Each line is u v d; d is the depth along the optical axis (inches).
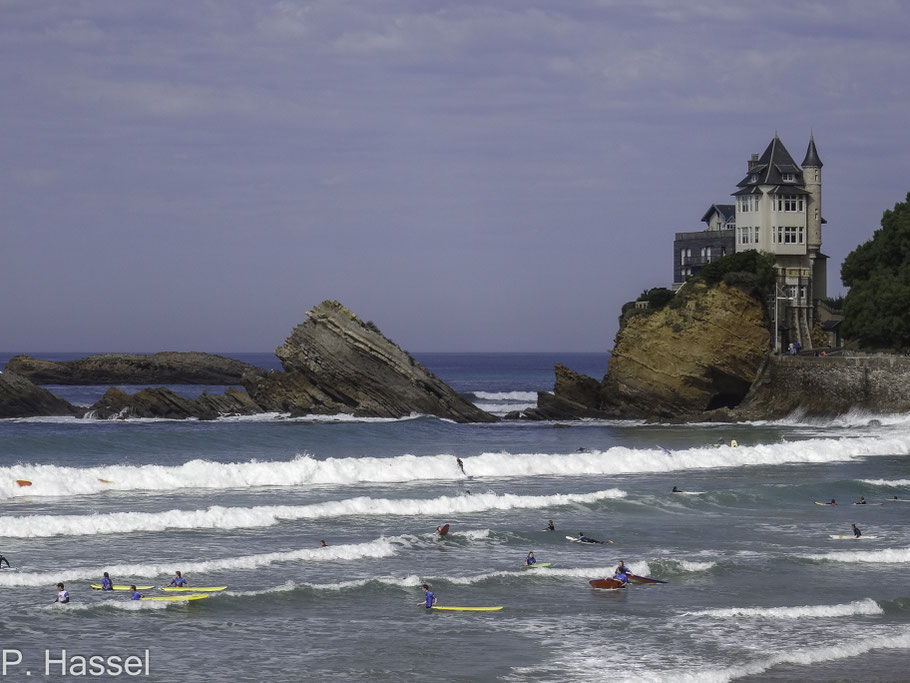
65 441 3799.2
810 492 3043.8
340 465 3213.6
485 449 4197.8
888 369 5246.1
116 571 1967.3
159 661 1542.8
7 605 1763.0
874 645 1658.5
